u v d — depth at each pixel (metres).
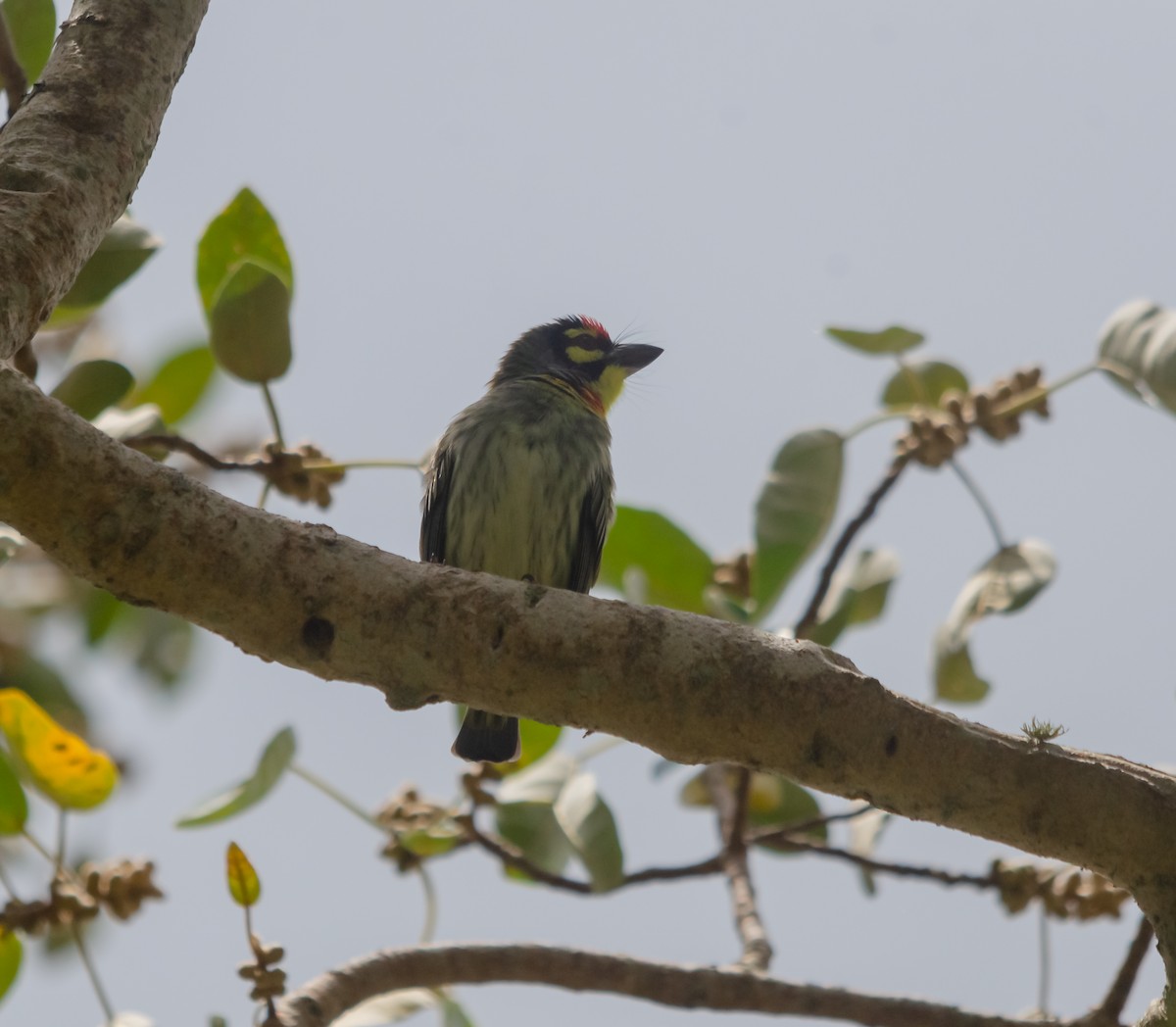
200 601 4.95
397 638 5.02
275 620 4.98
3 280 5.07
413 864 8.48
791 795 10.05
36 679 10.57
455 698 5.16
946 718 5.23
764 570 8.55
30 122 5.68
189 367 10.36
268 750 7.78
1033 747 5.26
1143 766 5.38
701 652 5.07
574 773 8.78
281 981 6.55
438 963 7.35
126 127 5.82
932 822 5.29
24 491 4.72
